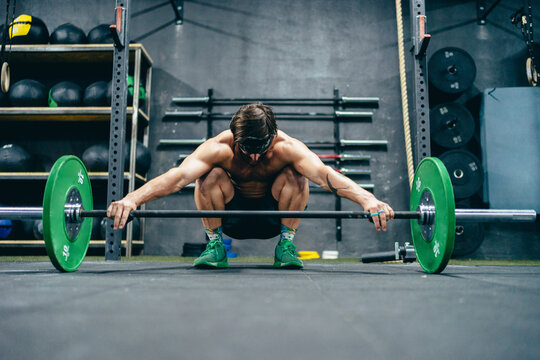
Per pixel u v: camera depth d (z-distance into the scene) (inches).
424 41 84.1
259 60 155.2
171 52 156.1
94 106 133.6
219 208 64.9
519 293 33.4
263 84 153.8
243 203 68.4
